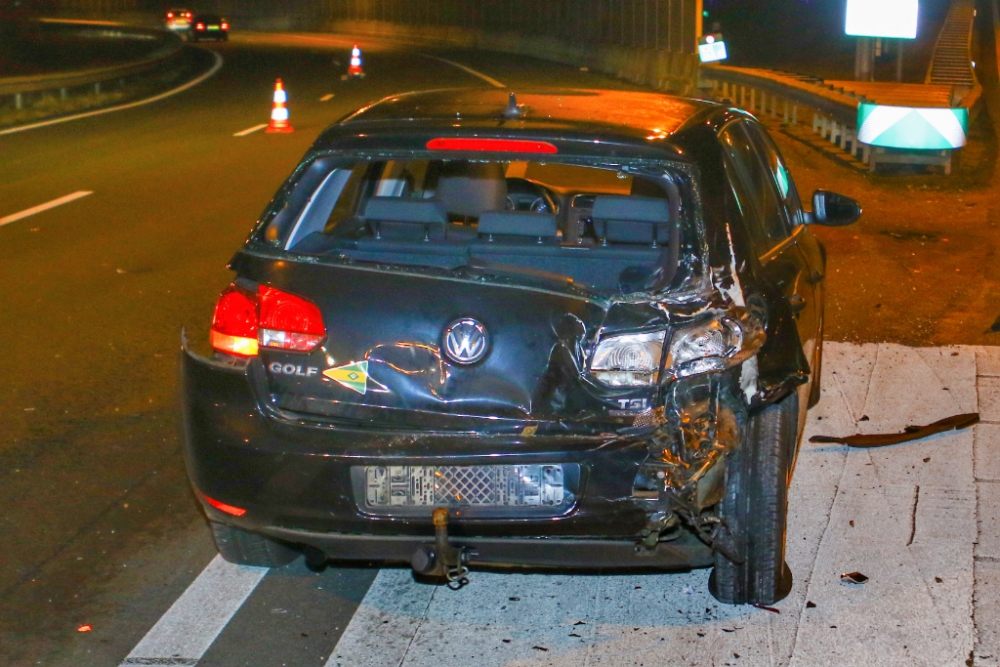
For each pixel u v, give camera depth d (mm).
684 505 3473
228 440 3641
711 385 3592
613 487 3469
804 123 20281
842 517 4875
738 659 3787
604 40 40156
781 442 3912
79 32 54188
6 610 4121
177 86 30719
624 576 4375
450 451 3490
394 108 4230
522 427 3496
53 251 9961
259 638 3949
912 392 6418
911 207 12523
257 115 22656
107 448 5641
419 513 3541
